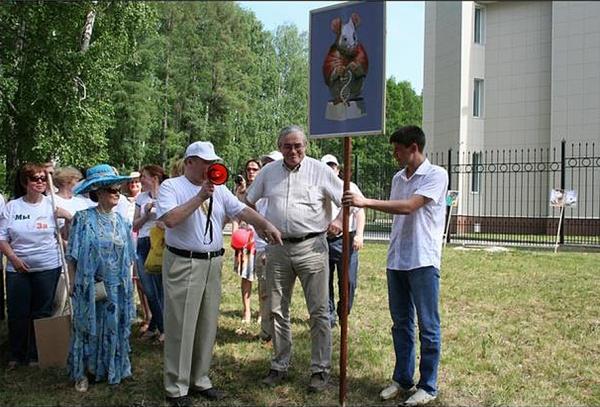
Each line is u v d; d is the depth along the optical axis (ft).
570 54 75.77
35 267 18.90
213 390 16.22
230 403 15.96
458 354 20.30
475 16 83.51
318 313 16.79
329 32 15.88
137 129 111.86
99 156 47.85
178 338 15.47
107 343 17.04
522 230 78.79
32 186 18.92
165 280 15.62
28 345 19.06
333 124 15.75
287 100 134.41
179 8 128.98
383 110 14.75
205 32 131.44
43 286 19.06
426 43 88.33
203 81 128.26
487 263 42.01
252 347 20.76
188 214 14.92
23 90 41.96
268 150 129.59
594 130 74.18
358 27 15.28
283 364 17.38
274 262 16.97
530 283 33.40
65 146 43.55
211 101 128.98
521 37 81.00
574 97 75.56
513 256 46.78
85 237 16.74
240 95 128.77
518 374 18.39
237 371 18.40
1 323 22.72
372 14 15.02
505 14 82.17
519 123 81.10
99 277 16.83
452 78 83.15
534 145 80.02
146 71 115.34
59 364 18.49
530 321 24.77
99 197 17.16
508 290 31.14
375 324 24.20
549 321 24.80
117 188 17.10
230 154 127.13
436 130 86.43
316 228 16.81
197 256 15.52
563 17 76.28
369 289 31.58
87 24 47.93
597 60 73.97
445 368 18.86
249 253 24.13
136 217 21.84
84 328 16.72
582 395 16.83
